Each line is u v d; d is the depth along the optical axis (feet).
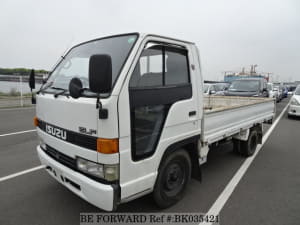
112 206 6.53
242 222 8.41
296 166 14.11
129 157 6.82
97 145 6.37
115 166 6.48
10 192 10.32
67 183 7.88
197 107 9.32
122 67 6.56
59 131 7.80
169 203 9.17
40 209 9.03
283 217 8.75
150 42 7.42
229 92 33.71
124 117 6.48
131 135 6.81
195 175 10.27
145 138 7.36
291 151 17.35
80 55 8.81
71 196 10.03
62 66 9.48
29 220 8.32
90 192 6.72
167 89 7.91
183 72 8.79
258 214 8.93
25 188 10.71
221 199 10.02
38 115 9.37
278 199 10.09
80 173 7.18
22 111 35.37
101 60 5.41
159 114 7.77
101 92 5.59
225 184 11.51
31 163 13.79
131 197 7.17
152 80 7.54
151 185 7.82
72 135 7.20
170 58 8.23
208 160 15.19
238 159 15.40
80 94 6.60
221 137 11.38
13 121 27.12
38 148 9.62
